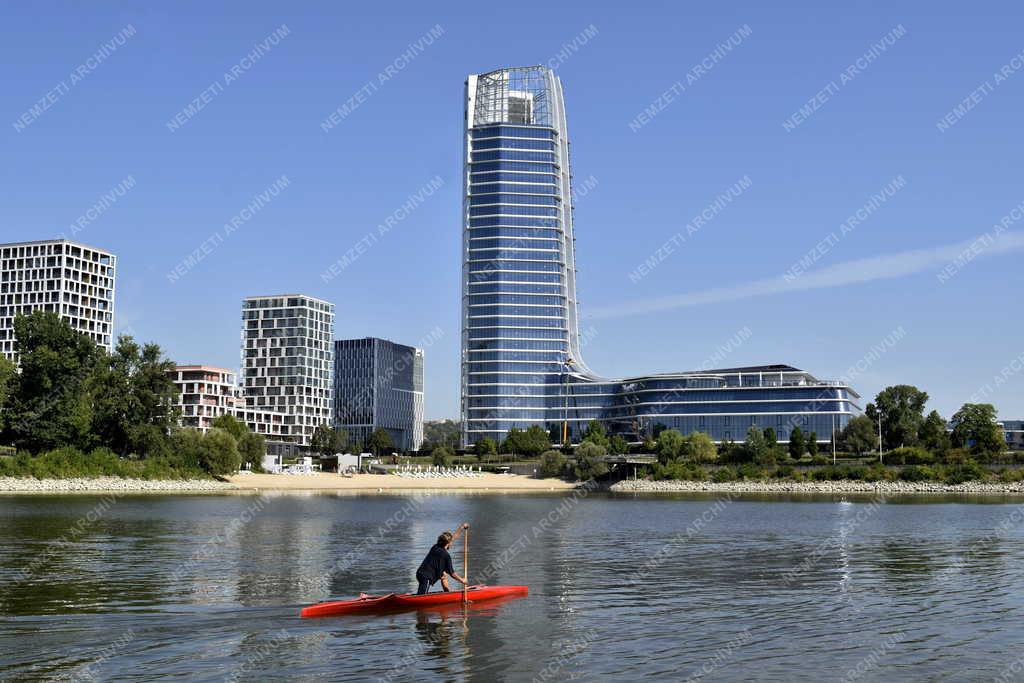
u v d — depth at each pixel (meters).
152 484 175.75
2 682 28.44
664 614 40.75
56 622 37.44
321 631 36.28
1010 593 47.44
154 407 185.12
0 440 181.62
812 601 44.66
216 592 46.44
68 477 165.00
